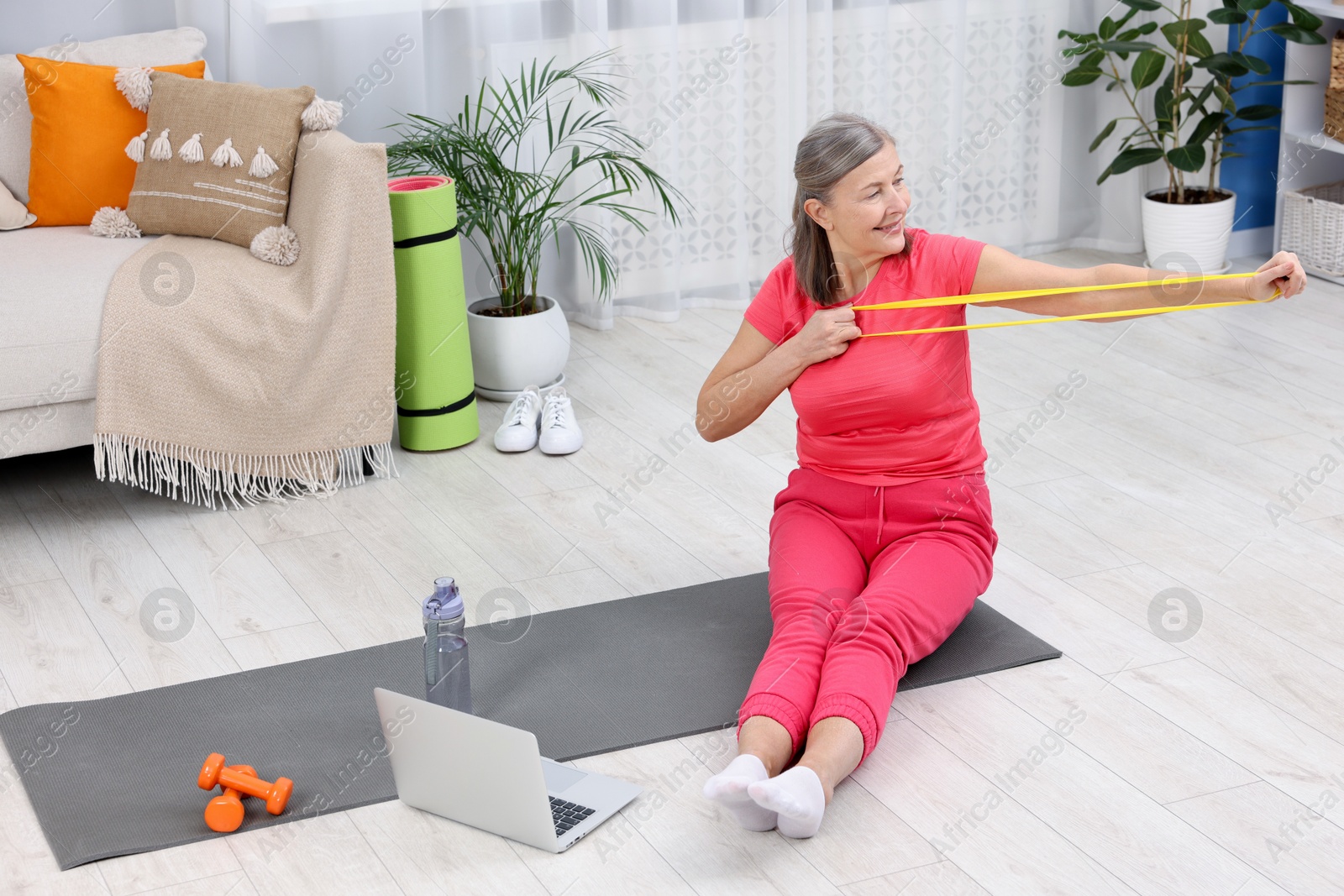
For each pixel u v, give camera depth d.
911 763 1.81
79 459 2.96
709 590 2.30
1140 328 3.51
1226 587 2.24
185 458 2.61
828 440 2.03
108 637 2.20
